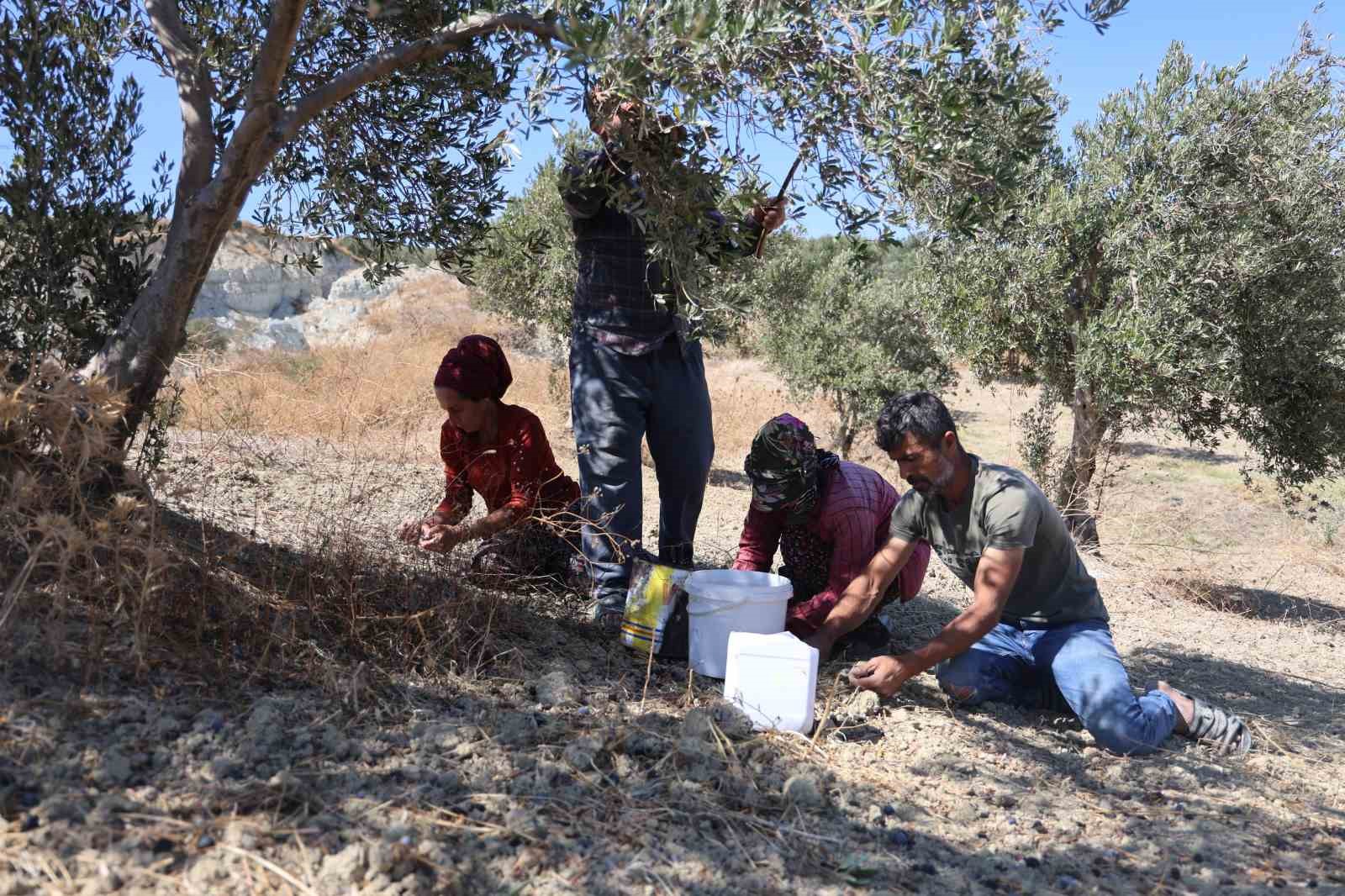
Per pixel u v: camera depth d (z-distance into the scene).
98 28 3.39
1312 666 5.23
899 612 4.77
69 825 1.80
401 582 3.25
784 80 2.50
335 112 3.72
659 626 3.35
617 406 3.62
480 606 3.37
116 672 2.35
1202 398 8.34
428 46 2.90
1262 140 7.23
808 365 13.37
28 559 2.42
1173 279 7.11
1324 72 7.21
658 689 3.08
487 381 3.73
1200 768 3.08
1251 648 5.52
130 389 2.74
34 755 1.98
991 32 2.52
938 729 3.10
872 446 14.79
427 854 1.90
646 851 2.08
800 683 2.86
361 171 3.91
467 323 26.22
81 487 2.69
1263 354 7.39
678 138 2.81
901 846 2.30
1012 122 2.73
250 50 3.63
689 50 2.27
